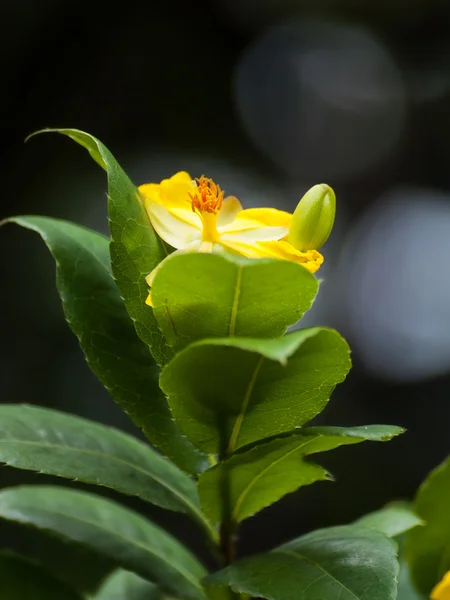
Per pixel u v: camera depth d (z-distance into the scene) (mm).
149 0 1320
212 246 425
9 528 875
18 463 426
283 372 405
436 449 1267
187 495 446
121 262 417
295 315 405
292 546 421
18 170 1188
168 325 408
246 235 428
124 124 1289
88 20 1248
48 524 447
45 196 1177
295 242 423
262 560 417
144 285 418
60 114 1238
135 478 438
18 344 1058
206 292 401
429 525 466
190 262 395
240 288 399
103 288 441
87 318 438
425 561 469
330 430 406
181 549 458
